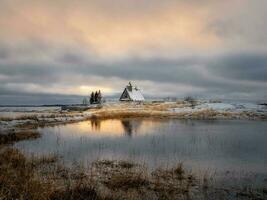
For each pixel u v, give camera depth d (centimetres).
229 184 1077
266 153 1708
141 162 1456
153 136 2550
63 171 1230
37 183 925
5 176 978
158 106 7288
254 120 4578
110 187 1021
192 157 1595
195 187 1038
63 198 856
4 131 2491
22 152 1662
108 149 1847
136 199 908
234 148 1900
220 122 4209
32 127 3228
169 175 1195
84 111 6738
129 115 5584
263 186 1058
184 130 3053
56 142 2152
